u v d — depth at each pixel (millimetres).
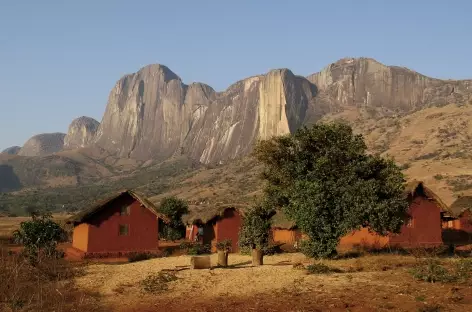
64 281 21062
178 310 15648
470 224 50031
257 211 34719
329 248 27312
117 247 35062
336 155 30516
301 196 28297
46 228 33188
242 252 34469
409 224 36906
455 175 109250
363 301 15875
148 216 36375
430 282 18891
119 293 18656
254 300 16703
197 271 23188
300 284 19141
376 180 29812
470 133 151625
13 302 16094
